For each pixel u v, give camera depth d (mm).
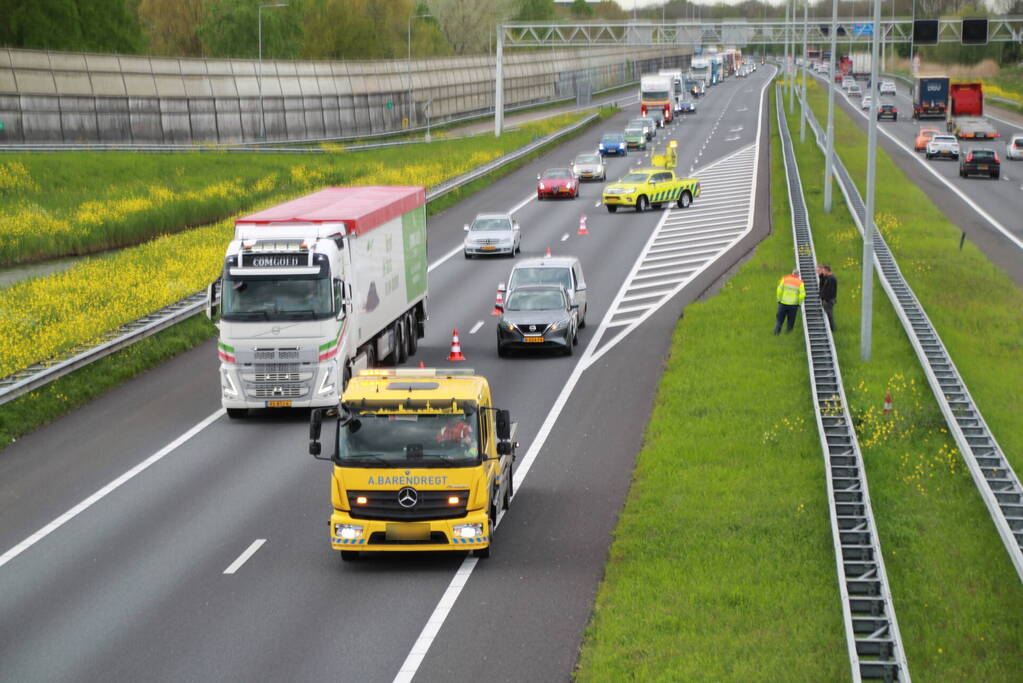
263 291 58094
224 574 38406
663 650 30859
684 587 35250
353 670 30859
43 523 44062
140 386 67000
